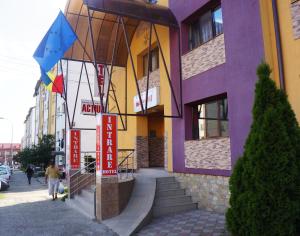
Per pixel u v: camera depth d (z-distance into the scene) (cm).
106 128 952
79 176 1380
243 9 880
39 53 1293
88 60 1554
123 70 1656
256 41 828
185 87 1142
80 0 1325
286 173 504
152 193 1009
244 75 866
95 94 1580
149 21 1145
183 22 1188
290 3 751
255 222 507
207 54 1039
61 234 805
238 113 881
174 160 1178
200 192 1028
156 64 1418
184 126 1134
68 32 1245
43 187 2211
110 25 1441
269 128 530
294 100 727
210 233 731
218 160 955
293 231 495
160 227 816
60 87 1531
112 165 941
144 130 1516
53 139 3334
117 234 782
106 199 922
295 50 733
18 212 1138
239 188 556
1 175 2627
